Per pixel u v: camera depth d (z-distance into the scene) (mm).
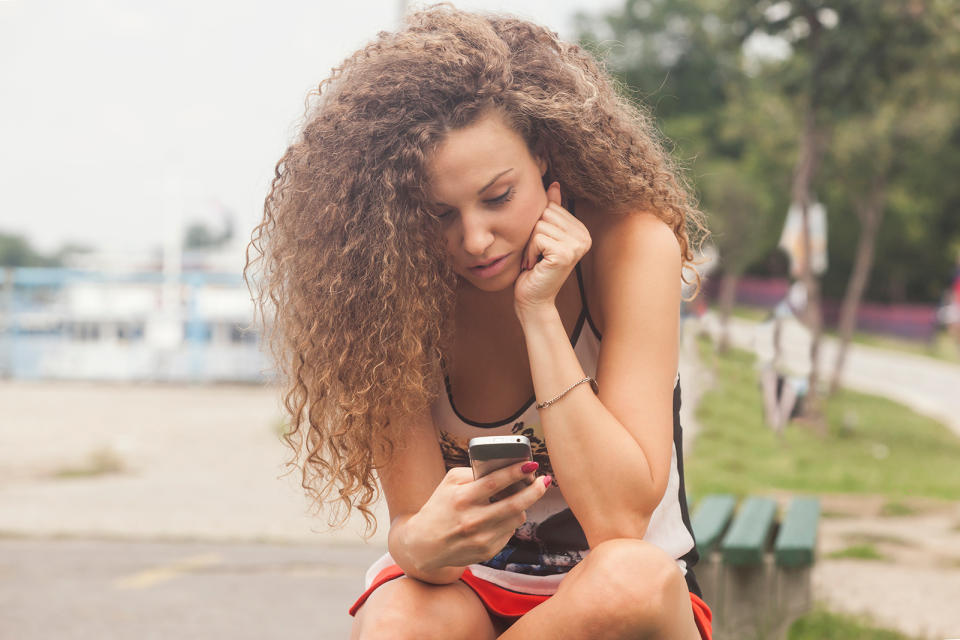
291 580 5645
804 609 3484
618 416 2043
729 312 28594
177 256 30703
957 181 23750
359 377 2088
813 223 16984
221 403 20312
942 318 48656
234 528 7289
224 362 26719
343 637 4480
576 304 2203
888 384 27422
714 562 3539
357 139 2027
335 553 6441
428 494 2178
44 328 28781
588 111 2086
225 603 5086
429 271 2055
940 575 5742
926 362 36000
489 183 1972
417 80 1989
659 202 2162
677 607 1893
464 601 2094
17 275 28391
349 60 2148
